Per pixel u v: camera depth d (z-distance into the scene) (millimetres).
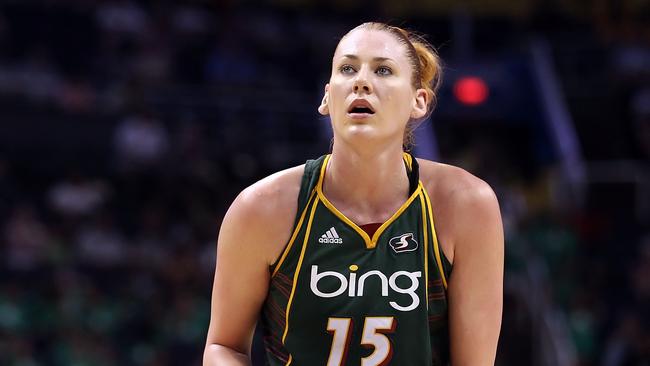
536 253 33125
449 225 7730
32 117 35875
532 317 26594
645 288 31891
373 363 7434
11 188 33062
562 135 39094
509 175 39094
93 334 27156
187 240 31391
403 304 7445
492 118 39312
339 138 7590
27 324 27219
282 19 47312
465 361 7883
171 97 39531
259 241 7688
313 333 7520
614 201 38938
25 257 29453
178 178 34625
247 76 42938
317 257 7555
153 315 28359
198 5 45281
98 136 36469
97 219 31578
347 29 47750
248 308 7941
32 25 40688
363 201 7727
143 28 42562
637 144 41562
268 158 37688
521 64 40406
